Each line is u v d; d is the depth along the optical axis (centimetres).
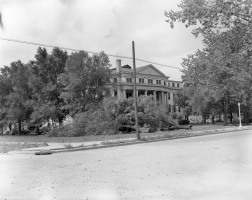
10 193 750
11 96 5231
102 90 4309
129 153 1609
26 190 779
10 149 2069
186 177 866
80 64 4197
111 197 675
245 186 733
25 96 5288
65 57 4875
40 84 4716
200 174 899
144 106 3744
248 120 6081
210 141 2097
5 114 5769
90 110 3797
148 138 2625
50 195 714
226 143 1848
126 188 760
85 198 675
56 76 4806
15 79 5300
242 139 2120
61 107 4322
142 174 946
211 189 718
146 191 721
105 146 2172
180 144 2003
